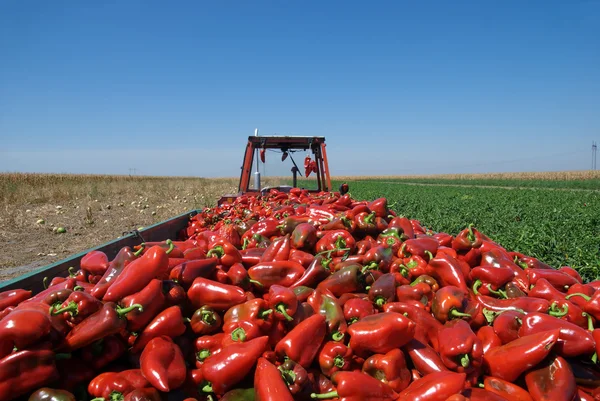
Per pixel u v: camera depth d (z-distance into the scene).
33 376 2.99
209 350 3.79
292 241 5.84
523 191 50.12
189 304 4.04
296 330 3.71
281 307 3.82
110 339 3.46
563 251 12.01
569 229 16.30
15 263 11.64
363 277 4.70
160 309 3.74
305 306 4.12
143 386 3.27
